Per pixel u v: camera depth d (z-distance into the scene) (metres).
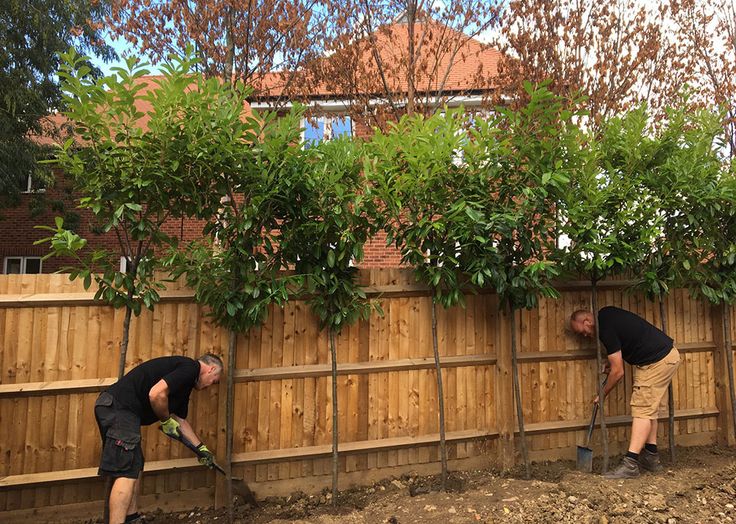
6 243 14.66
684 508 4.06
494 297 5.10
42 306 3.96
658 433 5.66
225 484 4.27
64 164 3.50
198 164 3.59
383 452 4.76
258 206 3.76
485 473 4.91
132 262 3.80
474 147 4.20
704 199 4.80
